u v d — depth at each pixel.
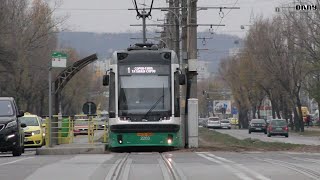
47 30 160.25
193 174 37.44
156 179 35.31
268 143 81.19
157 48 66.00
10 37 139.50
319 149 64.94
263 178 35.31
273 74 173.50
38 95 180.50
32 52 158.88
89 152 62.12
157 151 64.75
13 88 160.00
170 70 63.03
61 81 76.50
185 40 91.00
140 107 61.81
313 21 137.00
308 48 140.88
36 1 160.50
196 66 71.06
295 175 36.81
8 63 138.62
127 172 39.00
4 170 40.62
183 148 66.25
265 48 173.88
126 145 61.47
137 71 62.81
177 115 62.31
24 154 66.06
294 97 178.25
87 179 35.34
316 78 160.00
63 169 41.09
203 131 157.88
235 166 42.31
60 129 73.88
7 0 144.00
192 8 74.00
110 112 62.41
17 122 60.94
